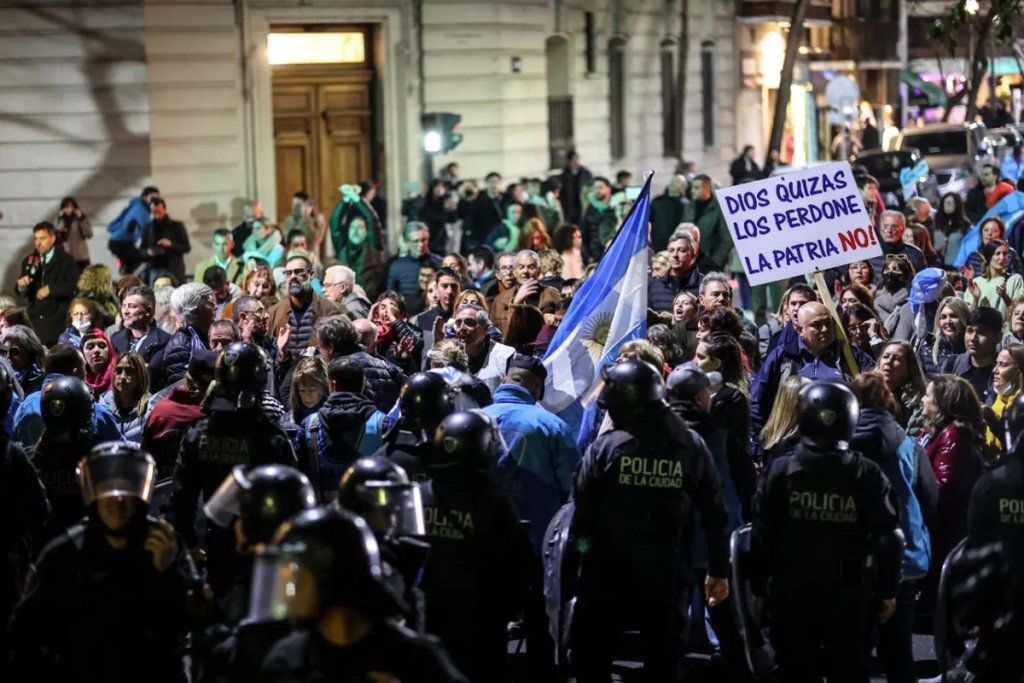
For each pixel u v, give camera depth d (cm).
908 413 883
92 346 1007
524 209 2209
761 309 2014
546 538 714
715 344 772
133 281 1358
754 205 1008
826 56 4331
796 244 1006
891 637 736
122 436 826
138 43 2286
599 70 3028
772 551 657
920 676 798
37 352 995
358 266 1931
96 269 1427
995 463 683
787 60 3116
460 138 2414
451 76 2603
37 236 1706
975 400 812
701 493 661
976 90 3994
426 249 1644
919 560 721
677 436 660
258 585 420
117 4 2275
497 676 657
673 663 677
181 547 570
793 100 4091
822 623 648
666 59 3306
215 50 2344
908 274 1257
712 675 791
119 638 561
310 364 823
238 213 2378
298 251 1283
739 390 761
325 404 764
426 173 2500
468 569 639
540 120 2762
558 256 1307
